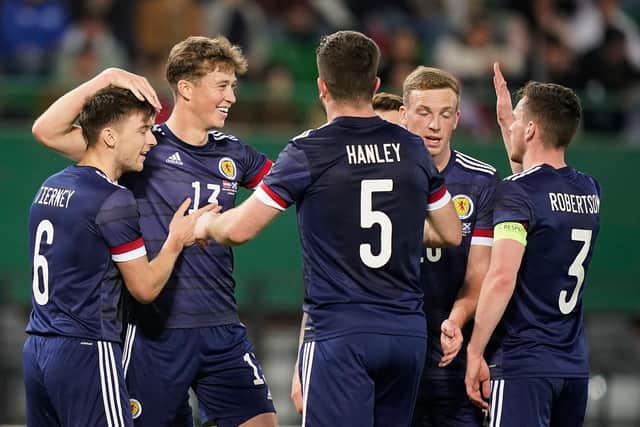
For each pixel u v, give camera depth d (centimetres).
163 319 1841
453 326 1794
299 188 1633
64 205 1716
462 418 1897
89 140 1756
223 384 1891
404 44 4381
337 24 4594
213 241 1864
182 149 1864
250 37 4366
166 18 4288
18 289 3556
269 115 3784
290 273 3659
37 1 4297
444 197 1705
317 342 1650
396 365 1650
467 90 4134
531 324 1734
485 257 1852
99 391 1705
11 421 3331
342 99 1661
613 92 4425
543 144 1773
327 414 1631
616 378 3766
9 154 3616
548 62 4469
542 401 1722
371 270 1639
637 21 5056
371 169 1636
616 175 3775
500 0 4634
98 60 4206
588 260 1766
